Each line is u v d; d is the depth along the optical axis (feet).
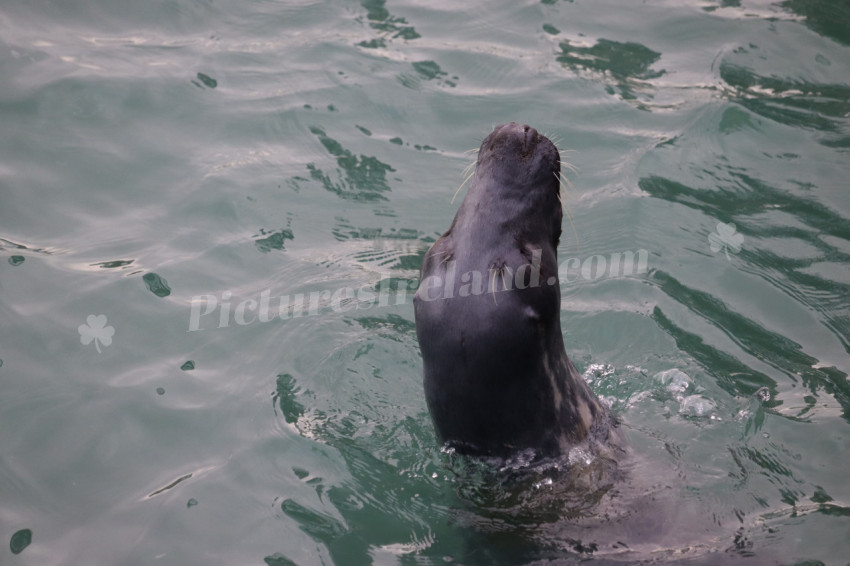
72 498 19.33
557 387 18.75
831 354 24.06
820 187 29.96
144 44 36.52
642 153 31.55
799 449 20.85
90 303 24.88
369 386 22.97
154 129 32.19
